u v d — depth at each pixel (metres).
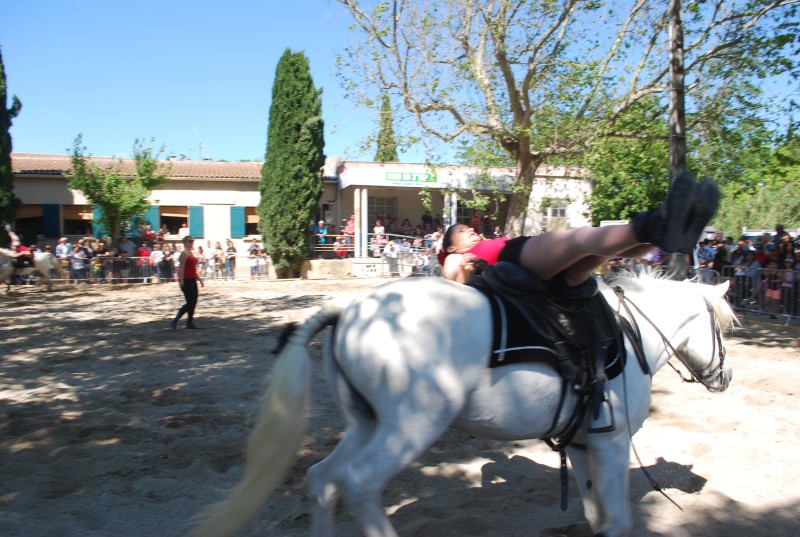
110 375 7.91
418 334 2.94
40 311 14.45
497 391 3.02
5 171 21.94
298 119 23.48
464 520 3.83
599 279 3.91
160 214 27.31
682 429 5.70
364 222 25.62
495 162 17.53
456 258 3.87
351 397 3.11
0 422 5.82
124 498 4.21
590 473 3.57
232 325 12.17
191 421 5.93
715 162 15.98
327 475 3.07
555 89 16.33
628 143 17.44
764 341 10.10
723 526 3.83
